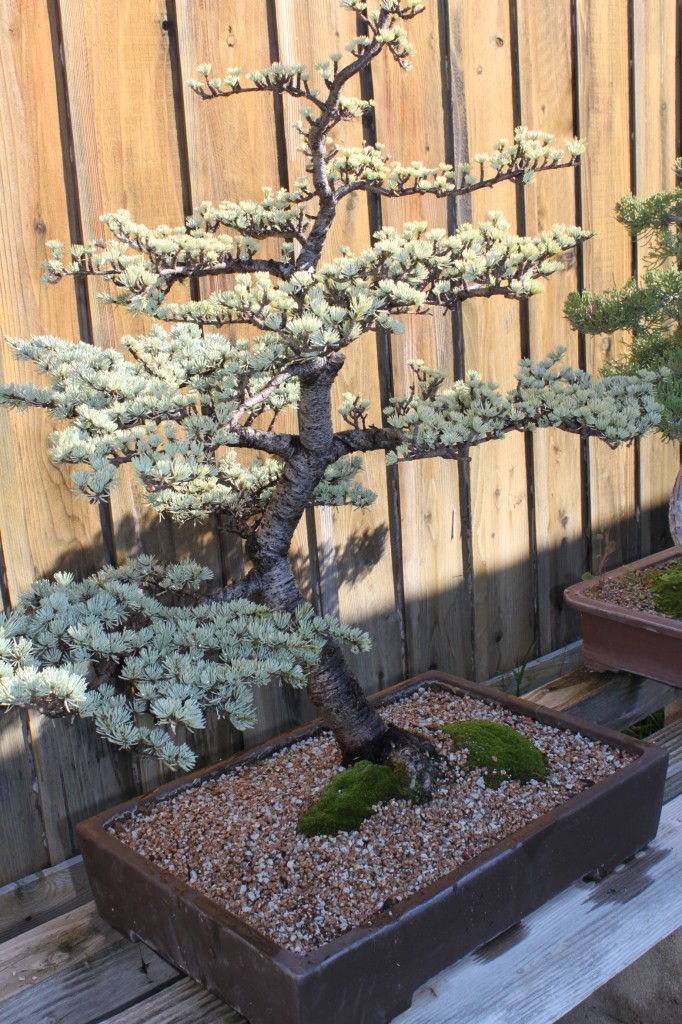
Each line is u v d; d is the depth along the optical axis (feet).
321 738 6.70
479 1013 4.72
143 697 4.06
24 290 5.96
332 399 7.55
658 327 7.47
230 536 7.20
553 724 6.57
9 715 6.33
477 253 5.08
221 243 5.11
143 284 4.62
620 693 8.57
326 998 4.29
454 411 5.57
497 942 5.18
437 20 7.68
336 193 5.36
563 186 8.95
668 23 9.70
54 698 3.78
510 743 6.15
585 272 9.35
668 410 6.62
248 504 5.91
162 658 4.50
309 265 5.25
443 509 8.52
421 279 4.80
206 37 6.48
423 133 7.73
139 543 6.72
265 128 6.84
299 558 7.63
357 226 7.41
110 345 6.34
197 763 7.28
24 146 5.87
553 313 9.12
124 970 5.33
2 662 3.80
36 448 6.21
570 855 5.34
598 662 8.49
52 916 6.63
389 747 6.02
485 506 8.87
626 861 5.84
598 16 8.98
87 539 6.49
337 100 4.80
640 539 10.69
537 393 5.51
